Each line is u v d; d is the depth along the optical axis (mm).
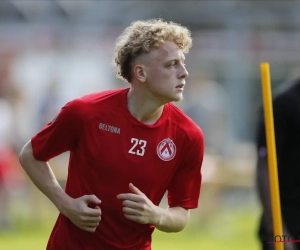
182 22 47344
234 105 45156
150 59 12016
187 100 43219
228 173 37031
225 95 45000
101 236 12414
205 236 32875
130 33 12336
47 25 46000
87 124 12156
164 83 11984
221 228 34594
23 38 44438
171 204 13062
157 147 12305
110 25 46906
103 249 12477
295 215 14391
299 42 45281
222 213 37656
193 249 27875
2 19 47688
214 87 44594
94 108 12211
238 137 45125
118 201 12242
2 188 34062
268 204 14367
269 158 13883
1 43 44250
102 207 12305
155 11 47469
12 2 47531
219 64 45062
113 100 12336
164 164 12375
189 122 12625
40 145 12430
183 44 12133
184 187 12844
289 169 14422
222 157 39125
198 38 45031
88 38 44719
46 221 36156
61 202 12266
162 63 11969
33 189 36188
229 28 46688
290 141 14375
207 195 35688
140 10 47375
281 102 14281
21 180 37531
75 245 12500
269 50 45188
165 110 12461
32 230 33531
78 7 47594
